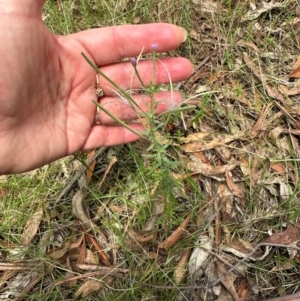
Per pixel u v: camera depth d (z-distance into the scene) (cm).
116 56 22
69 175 25
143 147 25
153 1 28
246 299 22
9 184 25
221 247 23
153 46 19
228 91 26
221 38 28
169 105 22
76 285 23
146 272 22
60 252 23
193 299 22
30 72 19
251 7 28
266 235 23
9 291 23
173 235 23
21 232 24
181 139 25
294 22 28
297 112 25
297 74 26
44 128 21
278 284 22
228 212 24
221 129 26
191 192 24
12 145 20
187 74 22
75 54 21
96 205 24
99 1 29
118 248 23
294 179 24
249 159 24
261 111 26
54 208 24
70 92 22
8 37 18
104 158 25
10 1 18
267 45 27
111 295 22
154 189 24
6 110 19
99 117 22
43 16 29
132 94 22
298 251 23
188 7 28
